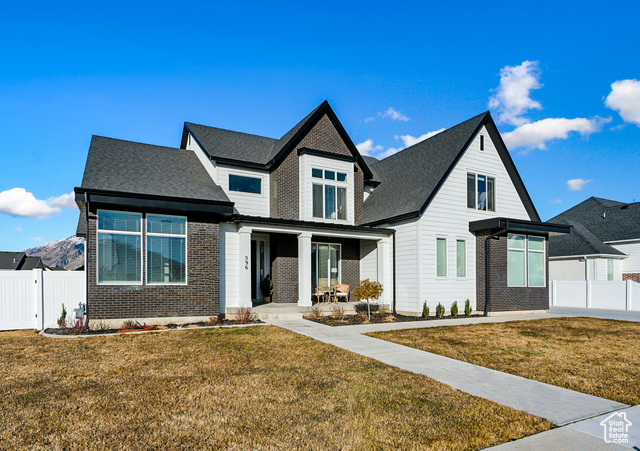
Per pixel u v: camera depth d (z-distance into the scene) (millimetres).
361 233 16625
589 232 29156
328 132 18656
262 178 17469
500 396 6359
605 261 26344
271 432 4773
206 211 13047
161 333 11023
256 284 17422
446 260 16781
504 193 18953
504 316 16875
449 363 8359
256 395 6062
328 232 15859
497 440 4742
